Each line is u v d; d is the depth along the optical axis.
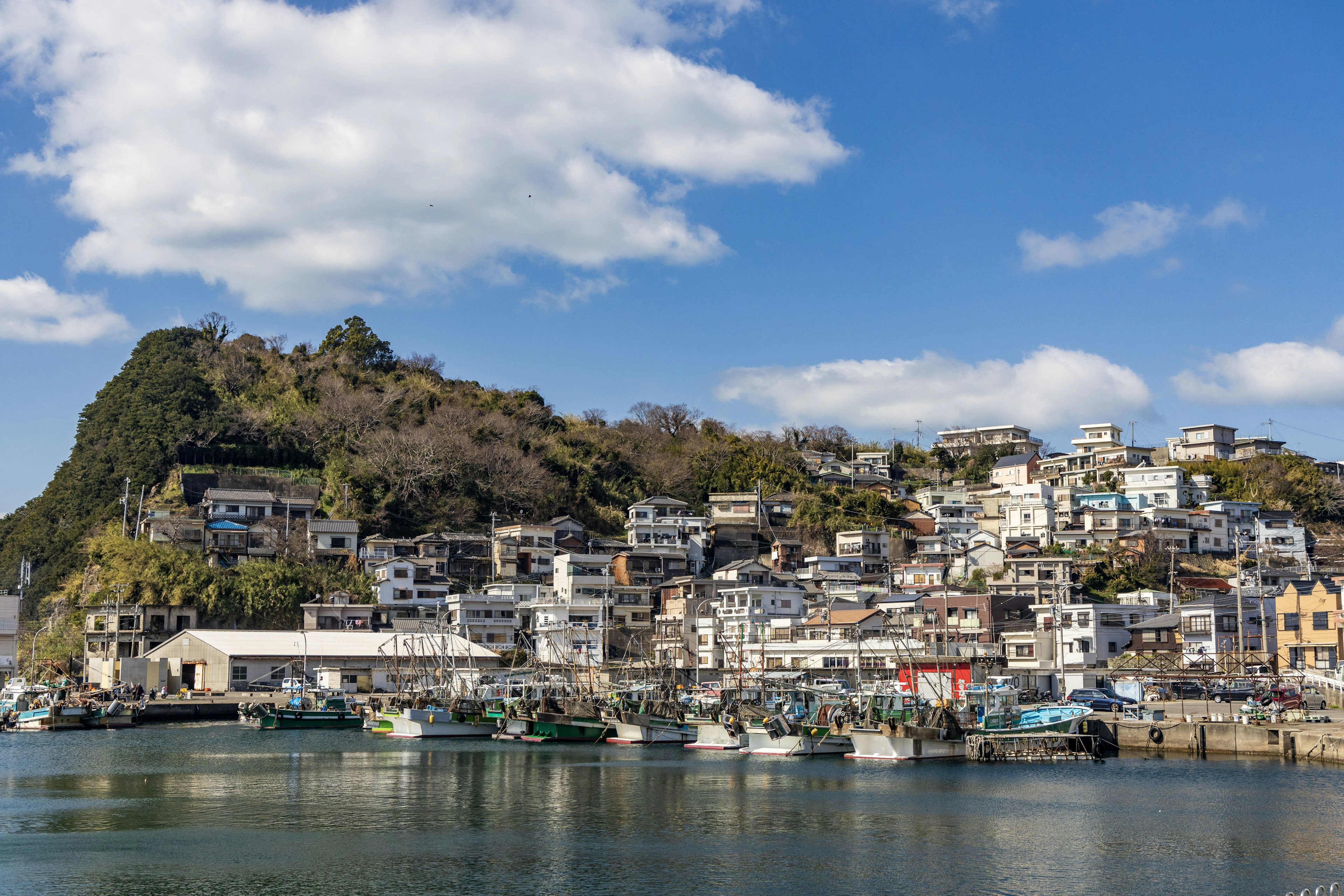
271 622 124.88
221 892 38.25
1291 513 165.38
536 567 145.12
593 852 43.78
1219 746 68.81
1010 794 56.06
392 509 160.38
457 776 64.00
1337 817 49.38
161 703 101.00
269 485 157.25
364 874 40.47
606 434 197.12
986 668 93.94
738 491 181.00
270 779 63.25
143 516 146.62
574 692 96.00
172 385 168.88
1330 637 95.25
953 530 169.88
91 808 53.38
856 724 72.56
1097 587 139.25
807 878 39.81
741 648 90.81
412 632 118.50
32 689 104.56
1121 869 40.75
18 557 151.62
